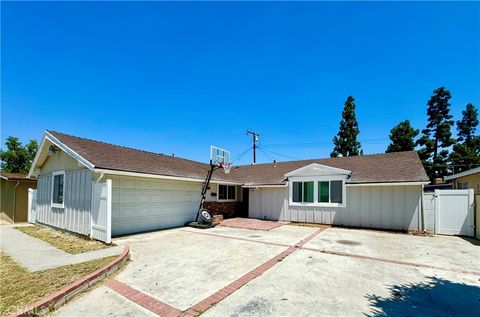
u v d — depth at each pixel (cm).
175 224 1251
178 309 392
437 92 3366
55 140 1033
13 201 1452
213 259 664
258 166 1988
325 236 1029
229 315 375
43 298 400
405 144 3080
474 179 1446
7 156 2461
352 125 3120
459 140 3534
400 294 459
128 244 836
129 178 1041
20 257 648
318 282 511
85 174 958
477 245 884
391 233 1122
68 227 1022
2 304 384
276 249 784
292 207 1480
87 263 590
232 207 1706
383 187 1234
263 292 458
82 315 373
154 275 542
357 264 639
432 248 831
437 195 1124
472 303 428
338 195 1338
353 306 409
